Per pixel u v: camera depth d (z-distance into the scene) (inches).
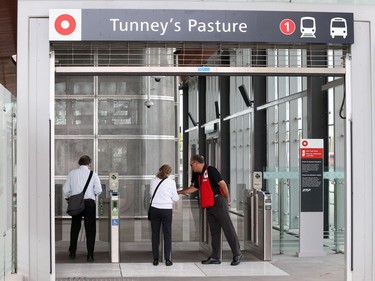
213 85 1259.2
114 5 335.6
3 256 309.1
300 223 498.9
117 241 468.8
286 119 773.3
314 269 436.5
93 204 472.1
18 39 335.3
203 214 522.9
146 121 617.6
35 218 335.9
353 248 361.4
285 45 352.8
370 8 355.6
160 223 456.1
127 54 345.1
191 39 336.8
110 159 611.2
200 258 491.5
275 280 394.3
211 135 1174.3
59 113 606.9
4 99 319.3
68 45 340.5
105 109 612.1
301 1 361.7
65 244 540.4
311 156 500.1
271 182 603.8
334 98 608.7
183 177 1626.5
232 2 341.4
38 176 335.9
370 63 358.6
